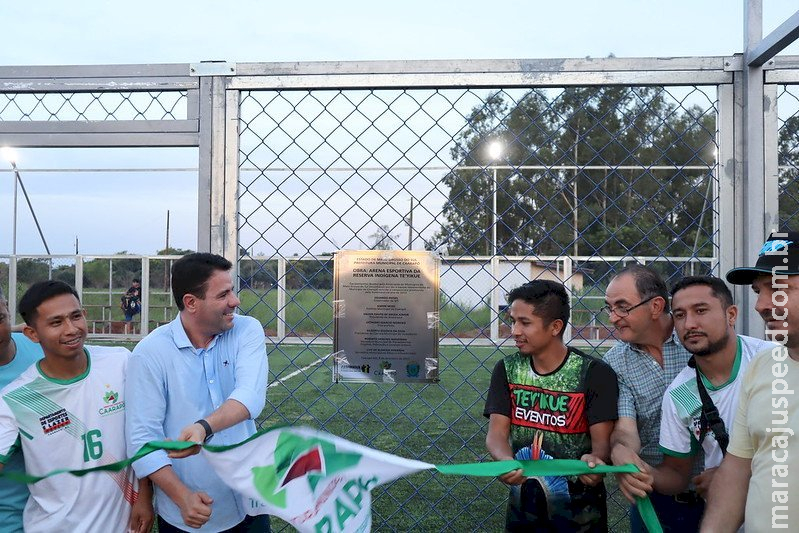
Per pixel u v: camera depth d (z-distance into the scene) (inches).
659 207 637.3
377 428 317.4
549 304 93.6
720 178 101.2
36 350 106.0
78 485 91.9
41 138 104.0
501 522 184.9
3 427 90.0
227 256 103.7
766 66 98.6
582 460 89.3
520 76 101.2
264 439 83.5
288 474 83.6
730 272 83.4
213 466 83.5
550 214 647.1
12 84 102.8
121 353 99.1
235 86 103.3
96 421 93.4
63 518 91.1
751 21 98.0
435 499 205.6
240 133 105.0
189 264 94.0
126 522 94.7
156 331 97.3
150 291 855.1
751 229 98.2
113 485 93.4
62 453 91.7
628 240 640.4
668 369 97.6
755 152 98.5
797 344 73.2
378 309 102.9
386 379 102.4
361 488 84.6
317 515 83.2
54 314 88.8
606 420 93.0
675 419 89.7
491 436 97.8
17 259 796.6
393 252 103.0
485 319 491.2
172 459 95.6
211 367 96.7
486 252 482.3
